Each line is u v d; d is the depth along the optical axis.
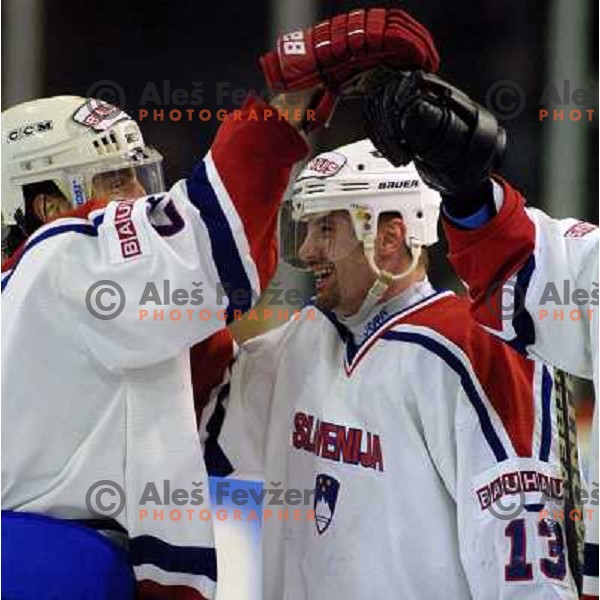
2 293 6.67
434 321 7.24
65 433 6.61
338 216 7.41
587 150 12.64
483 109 6.18
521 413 6.97
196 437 6.73
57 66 13.87
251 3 13.85
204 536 6.64
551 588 6.77
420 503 7.07
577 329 6.44
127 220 6.51
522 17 13.17
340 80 6.23
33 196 7.29
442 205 6.48
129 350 6.45
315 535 7.45
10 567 6.37
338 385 7.48
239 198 6.30
